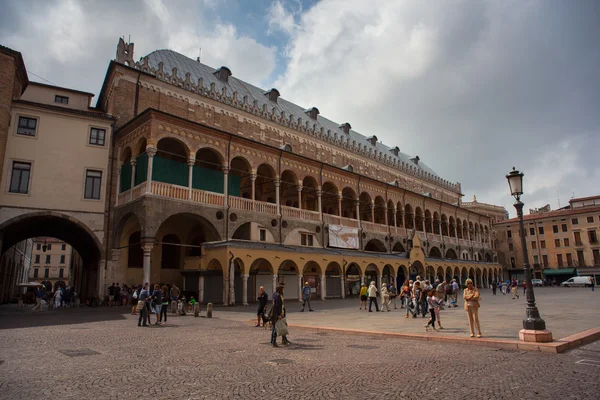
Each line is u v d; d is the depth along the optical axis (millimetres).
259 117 46406
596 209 81438
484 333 15203
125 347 12930
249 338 15102
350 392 7922
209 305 23141
